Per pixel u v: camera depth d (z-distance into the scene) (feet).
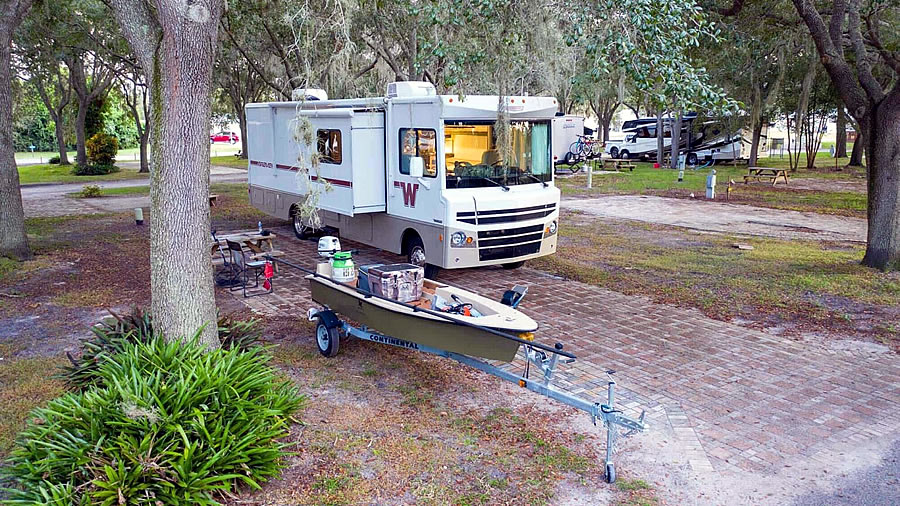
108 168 112.57
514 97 32.53
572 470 16.24
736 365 23.47
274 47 58.59
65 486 13.17
